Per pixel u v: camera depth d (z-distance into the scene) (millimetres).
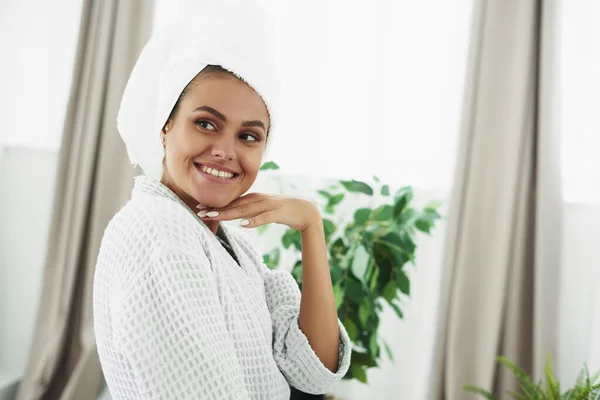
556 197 1729
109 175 1999
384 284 1693
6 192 2225
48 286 2023
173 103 627
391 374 1954
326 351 785
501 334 1779
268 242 1985
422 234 1931
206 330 558
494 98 1763
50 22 2184
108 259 603
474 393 1763
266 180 1977
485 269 1770
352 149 1943
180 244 577
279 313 802
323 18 1941
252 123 633
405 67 1912
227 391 553
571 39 1777
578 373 1794
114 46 1971
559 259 1729
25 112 2207
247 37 613
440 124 1902
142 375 544
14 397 2113
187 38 627
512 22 1749
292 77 1963
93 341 1944
